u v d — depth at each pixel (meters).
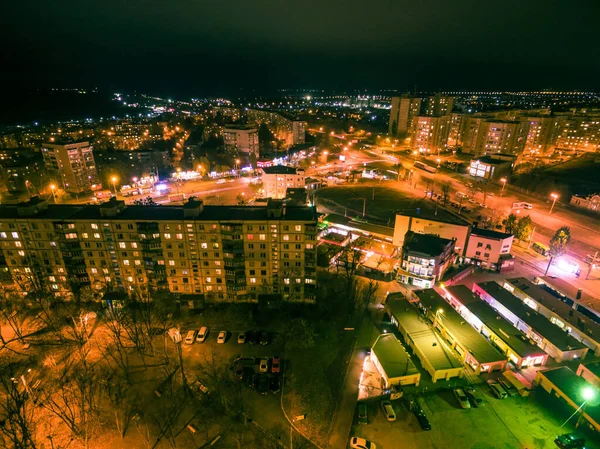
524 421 59.41
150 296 87.81
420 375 67.06
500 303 86.00
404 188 196.00
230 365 70.75
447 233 107.69
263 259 84.56
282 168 180.00
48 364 70.44
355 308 88.69
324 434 57.28
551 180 185.25
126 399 63.28
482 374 69.12
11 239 84.00
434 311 83.00
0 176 187.25
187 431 57.75
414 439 56.53
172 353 73.88
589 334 75.19
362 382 67.44
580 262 110.94
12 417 55.44
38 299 86.56
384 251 115.00
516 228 123.06
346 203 173.00
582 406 58.00
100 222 82.00
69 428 57.44
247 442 55.88
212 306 88.44
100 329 80.75
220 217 83.00
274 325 82.38
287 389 65.56
